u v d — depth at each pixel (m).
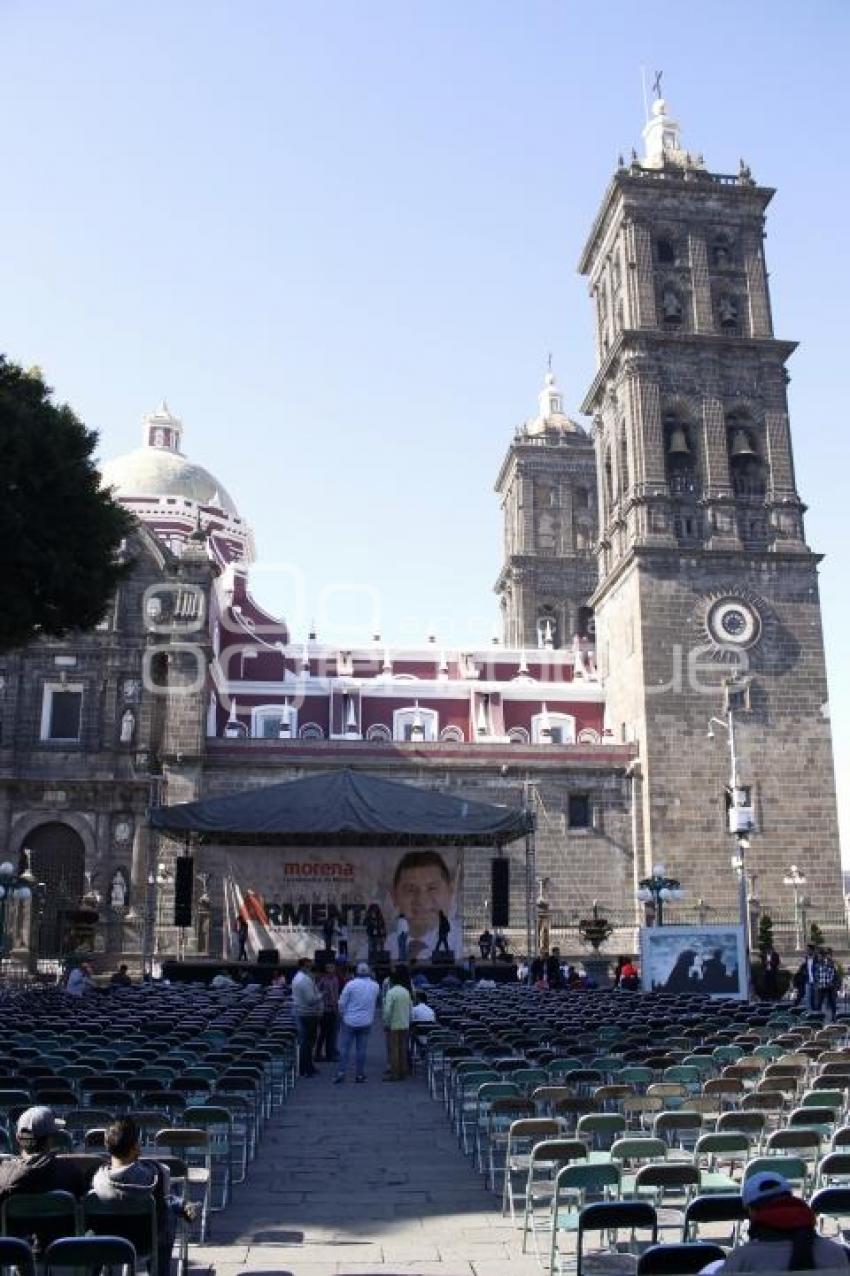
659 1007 30.19
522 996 34.84
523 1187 15.08
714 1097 15.22
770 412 69.31
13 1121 15.25
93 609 35.59
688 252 71.19
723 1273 7.53
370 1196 14.80
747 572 66.19
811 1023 26.06
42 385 34.69
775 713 64.19
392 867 48.72
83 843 60.03
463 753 62.97
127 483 88.69
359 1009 24.55
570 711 73.94
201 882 57.91
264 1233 13.14
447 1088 20.59
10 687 61.44
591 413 77.69
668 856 61.47
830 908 61.66
